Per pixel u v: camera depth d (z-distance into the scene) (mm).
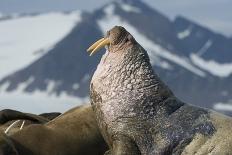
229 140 43625
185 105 45719
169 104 45312
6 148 45938
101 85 46094
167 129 44344
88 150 52688
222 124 44406
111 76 46031
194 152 43438
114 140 45344
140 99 45125
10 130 52938
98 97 46219
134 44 46781
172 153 43844
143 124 44656
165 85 46312
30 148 49719
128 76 45812
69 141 52000
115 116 45156
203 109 45500
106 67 46531
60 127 53281
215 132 44000
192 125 44312
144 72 45938
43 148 50250
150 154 44062
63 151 50969
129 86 45531
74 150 51719
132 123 44781
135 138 44562
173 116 44844
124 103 45125
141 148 44406
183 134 44031
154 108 45031
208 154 43281
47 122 57812
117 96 45438
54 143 51031
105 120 45781
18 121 55562
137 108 44938
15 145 49094
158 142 44188
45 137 51125
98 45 47688
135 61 46219
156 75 46281
